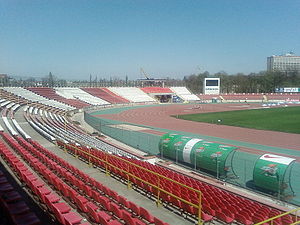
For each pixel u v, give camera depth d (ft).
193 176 65.31
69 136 103.76
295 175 65.57
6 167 52.65
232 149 66.28
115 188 46.39
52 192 40.93
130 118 208.13
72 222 29.71
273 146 106.22
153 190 42.98
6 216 29.22
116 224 28.96
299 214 43.60
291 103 337.31
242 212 38.50
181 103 371.56
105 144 102.42
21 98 211.00
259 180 56.08
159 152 89.92
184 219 36.09
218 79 429.79
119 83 470.80
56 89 311.88
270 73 517.14
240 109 273.54
